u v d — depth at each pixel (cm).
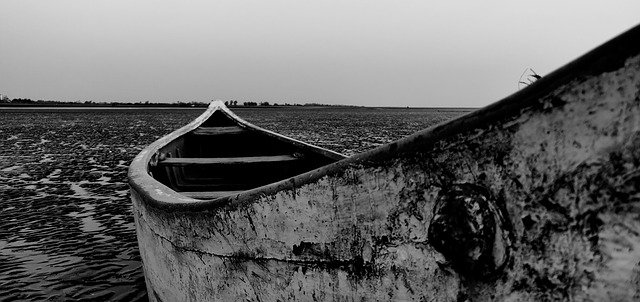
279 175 579
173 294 231
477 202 98
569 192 89
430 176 107
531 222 93
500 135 95
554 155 90
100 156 1400
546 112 89
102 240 539
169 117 4994
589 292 88
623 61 79
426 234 110
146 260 273
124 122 3734
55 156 1385
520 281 95
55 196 784
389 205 116
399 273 117
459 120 101
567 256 90
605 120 83
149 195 242
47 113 5638
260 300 163
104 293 391
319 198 131
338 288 134
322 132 2577
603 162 84
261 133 640
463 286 104
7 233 564
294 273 146
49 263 462
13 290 395
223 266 176
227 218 164
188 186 536
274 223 147
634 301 84
